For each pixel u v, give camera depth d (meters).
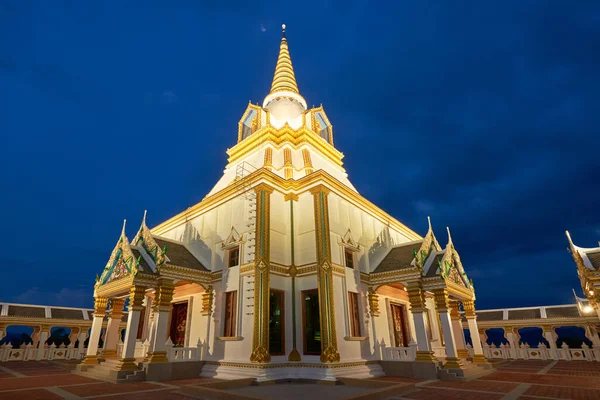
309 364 16.55
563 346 30.11
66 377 17.23
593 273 17.66
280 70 34.00
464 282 21.95
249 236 18.84
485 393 12.56
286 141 24.88
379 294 21.42
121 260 18.81
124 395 12.09
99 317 20.59
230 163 28.08
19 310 32.72
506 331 34.19
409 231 28.47
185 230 24.06
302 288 18.50
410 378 16.98
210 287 19.66
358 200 22.83
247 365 15.83
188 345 19.33
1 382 15.36
